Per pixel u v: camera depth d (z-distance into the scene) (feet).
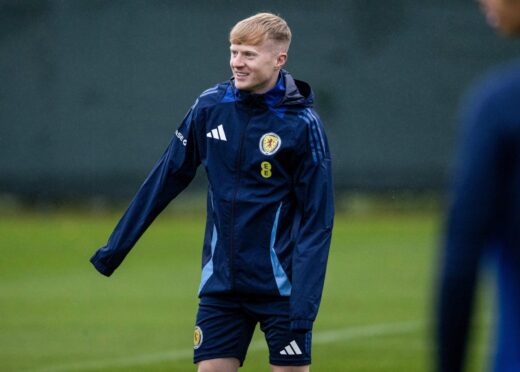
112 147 210.38
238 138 55.72
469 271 28.53
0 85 208.64
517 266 29.40
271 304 55.93
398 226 215.92
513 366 29.71
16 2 207.92
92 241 185.88
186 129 57.57
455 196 28.86
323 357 91.20
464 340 28.78
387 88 217.36
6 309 119.75
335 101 215.92
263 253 55.57
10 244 181.78
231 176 56.03
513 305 29.66
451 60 219.00
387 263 163.84
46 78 208.64
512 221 29.12
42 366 87.71
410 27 217.77
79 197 211.41
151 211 57.88
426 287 138.51
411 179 219.20
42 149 209.46
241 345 57.16
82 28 209.26
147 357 91.76
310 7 214.07
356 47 215.92
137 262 163.53
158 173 58.18
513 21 30.17
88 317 114.42
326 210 55.11
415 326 107.96
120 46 210.18
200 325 57.06
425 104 218.59
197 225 214.90
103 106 209.87
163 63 210.38
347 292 133.80
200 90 210.59
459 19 219.00
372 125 216.95
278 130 55.26
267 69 55.16
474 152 28.63
